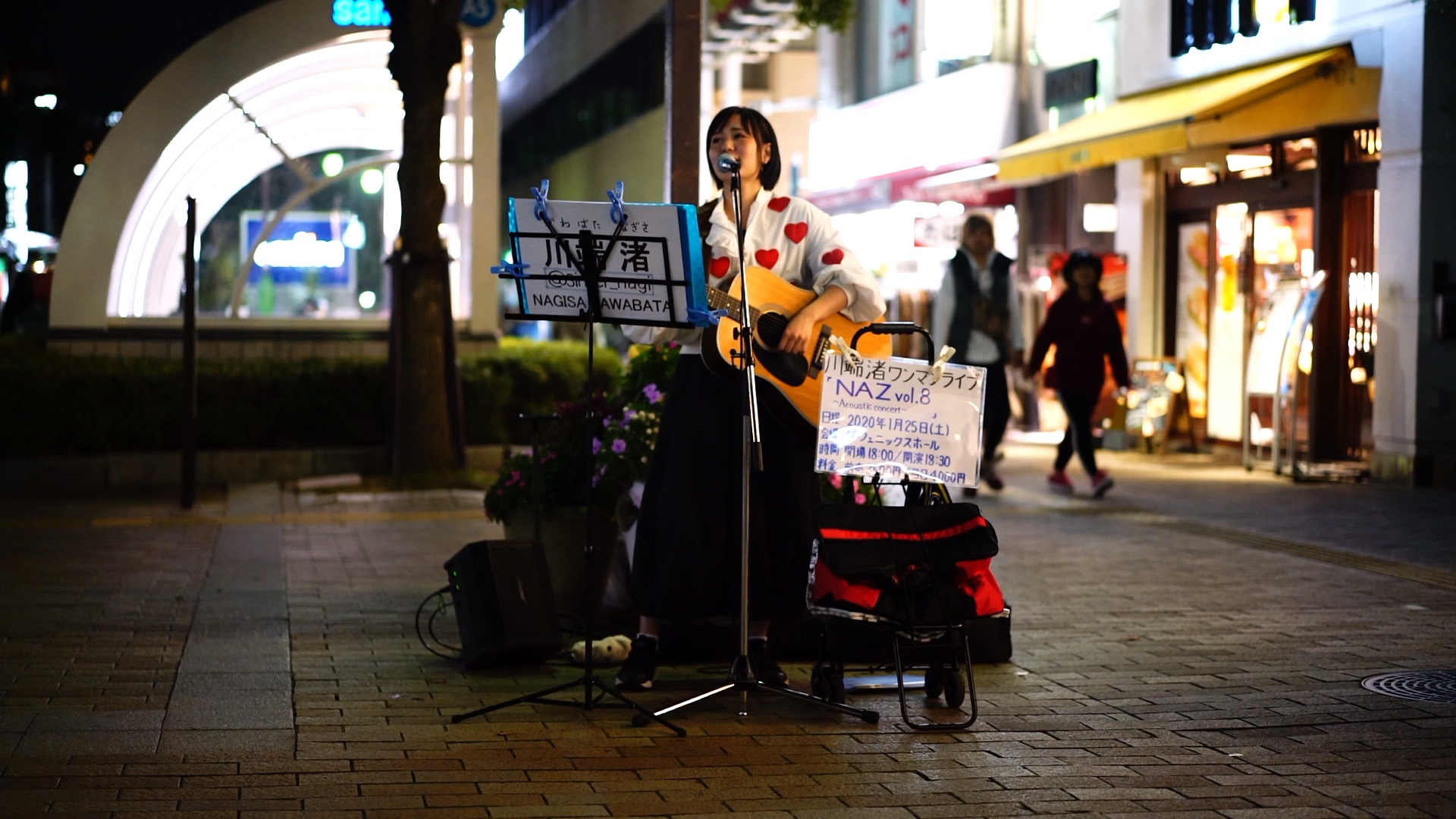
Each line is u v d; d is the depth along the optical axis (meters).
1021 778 4.59
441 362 12.32
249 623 6.88
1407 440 12.16
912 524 5.25
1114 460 14.53
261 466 12.84
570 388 14.09
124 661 6.06
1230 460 14.33
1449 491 11.85
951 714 5.37
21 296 19.05
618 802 4.33
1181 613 7.23
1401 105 11.99
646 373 7.16
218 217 14.84
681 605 5.45
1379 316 12.36
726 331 5.33
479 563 6.00
